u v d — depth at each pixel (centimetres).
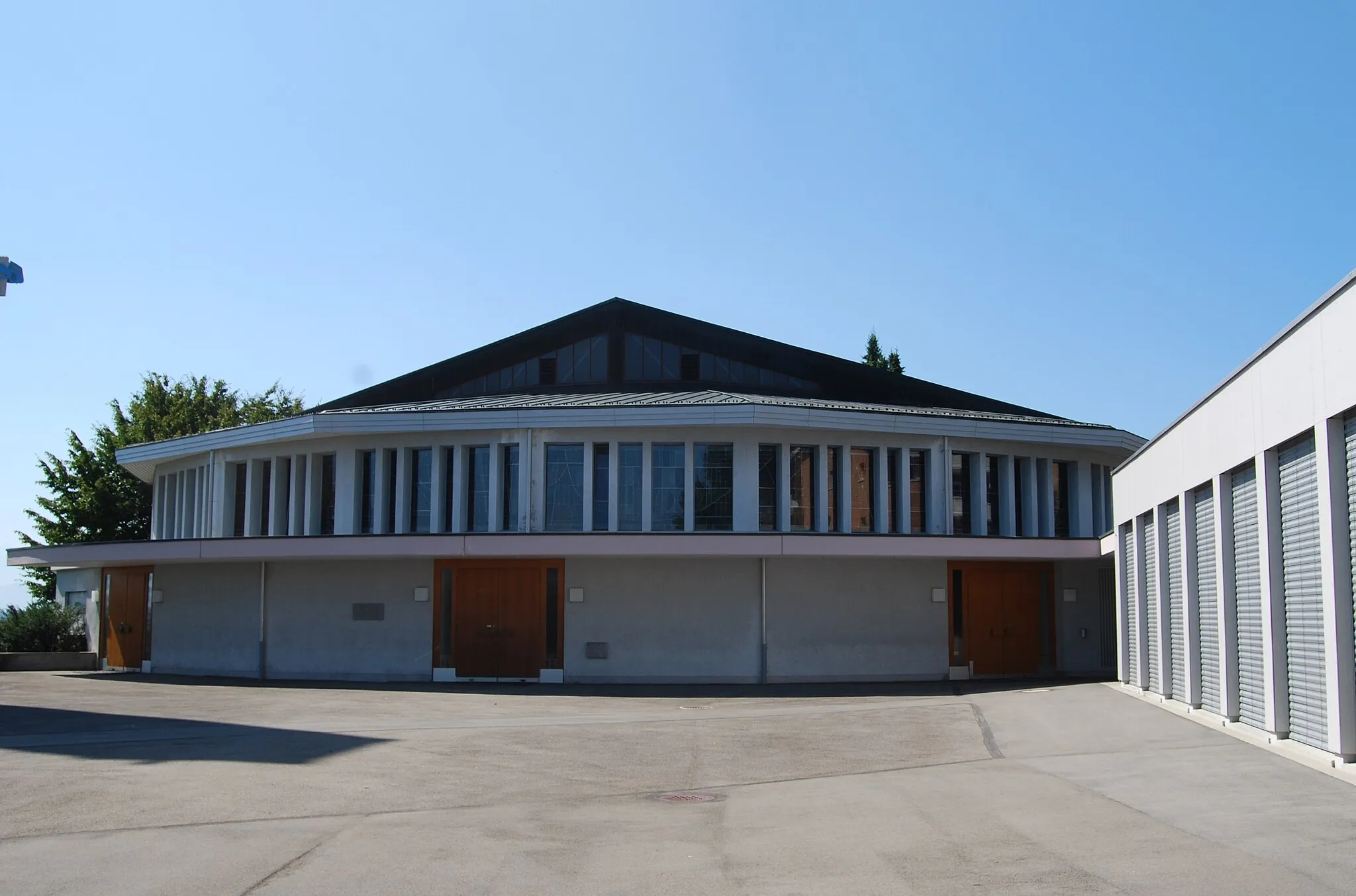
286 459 2933
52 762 1266
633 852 834
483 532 2580
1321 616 1146
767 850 838
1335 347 1053
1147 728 1488
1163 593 1819
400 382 3331
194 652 2833
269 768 1233
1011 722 1667
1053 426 2819
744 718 1806
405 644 2603
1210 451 1509
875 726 1673
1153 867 741
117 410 5672
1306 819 862
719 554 2380
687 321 3231
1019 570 2756
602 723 1727
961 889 707
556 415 2586
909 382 3312
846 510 2639
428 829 922
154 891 714
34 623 3281
